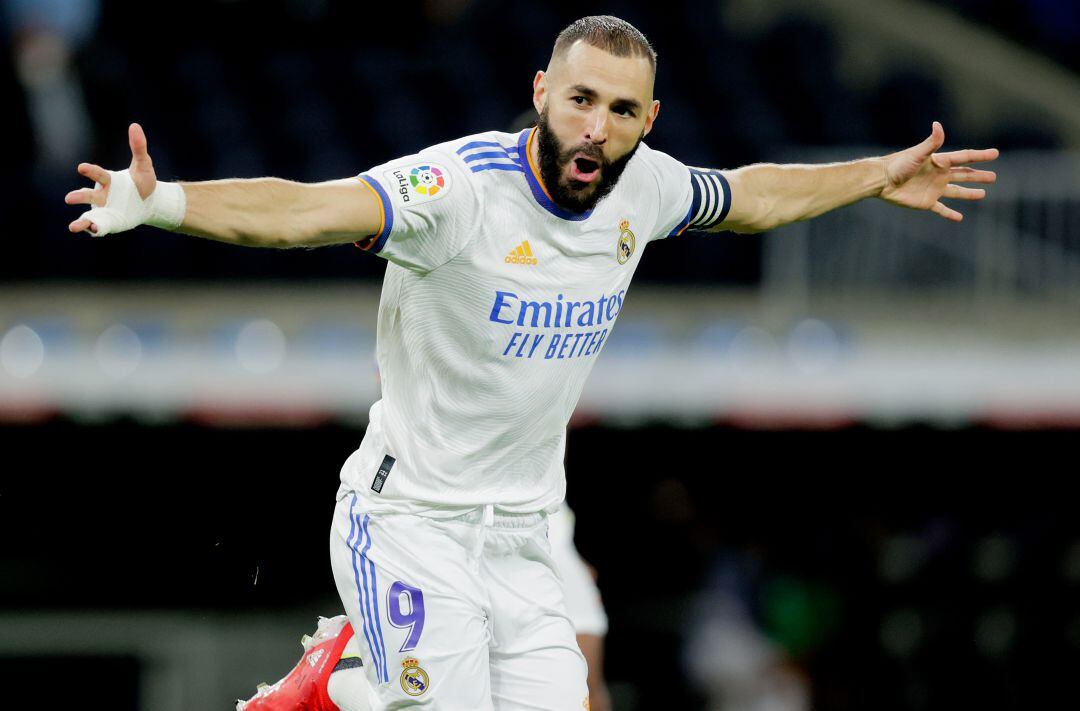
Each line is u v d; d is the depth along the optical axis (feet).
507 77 174.81
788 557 116.37
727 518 115.75
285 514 103.65
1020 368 104.12
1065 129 185.16
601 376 101.24
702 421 101.19
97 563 107.96
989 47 191.52
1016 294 127.75
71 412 95.76
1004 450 110.93
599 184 44.04
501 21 182.91
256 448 101.19
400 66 172.76
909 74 188.03
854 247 129.49
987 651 115.24
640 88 43.39
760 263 147.33
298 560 107.65
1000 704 115.03
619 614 116.06
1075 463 111.14
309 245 41.45
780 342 119.14
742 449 112.16
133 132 38.11
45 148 147.13
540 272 44.68
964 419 102.89
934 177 55.01
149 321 123.65
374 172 42.63
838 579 115.85
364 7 179.73
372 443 48.34
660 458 113.19
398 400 47.01
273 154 159.74
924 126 178.91
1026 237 127.75
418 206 42.32
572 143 43.21
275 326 117.29
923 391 102.27
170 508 102.42
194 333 116.98
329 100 167.84
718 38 186.39
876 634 115.34
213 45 173.88
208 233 39.65
